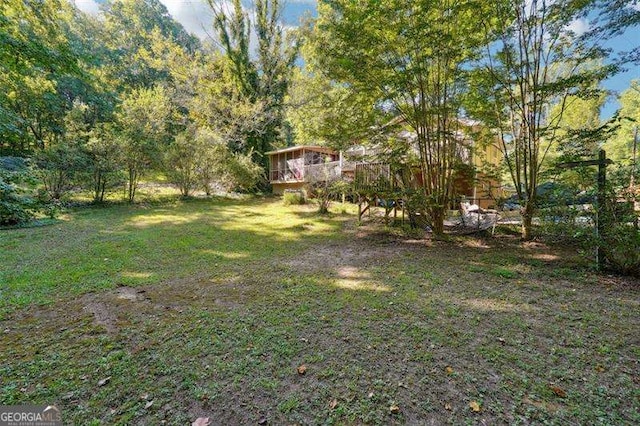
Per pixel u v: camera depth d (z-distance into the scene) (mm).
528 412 1713
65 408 1710
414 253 5668
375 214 10125
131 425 1603
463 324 2803
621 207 4051
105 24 22203
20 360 2160
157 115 16453
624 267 4164
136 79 22344
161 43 19406
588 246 4527
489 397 1838
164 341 2461
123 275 4160
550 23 5824
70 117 11648
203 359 2217
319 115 10695
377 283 3967
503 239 6781
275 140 20812
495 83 6469
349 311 3086
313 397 1838
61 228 7426
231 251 5695
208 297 3453
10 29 6305
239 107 17953
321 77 9852
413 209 7488
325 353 2311
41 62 6793
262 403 1786
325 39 7098
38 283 3758
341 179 11648
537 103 6277
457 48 5965
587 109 9703
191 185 14898
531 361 2215
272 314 3000
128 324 2760
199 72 18406
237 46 18844
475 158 9648
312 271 4508
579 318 2926
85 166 11094
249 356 2260
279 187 19172
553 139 6477
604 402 1795
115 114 13172
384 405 1770
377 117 7098
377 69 6316
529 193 6527
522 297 3477
